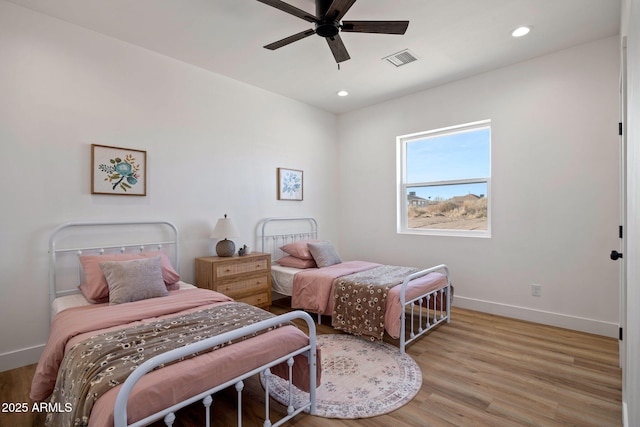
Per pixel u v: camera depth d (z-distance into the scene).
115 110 2.83
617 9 2.41
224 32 2.71
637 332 1.08
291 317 1.70
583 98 2.97
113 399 1.16
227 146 3.63
